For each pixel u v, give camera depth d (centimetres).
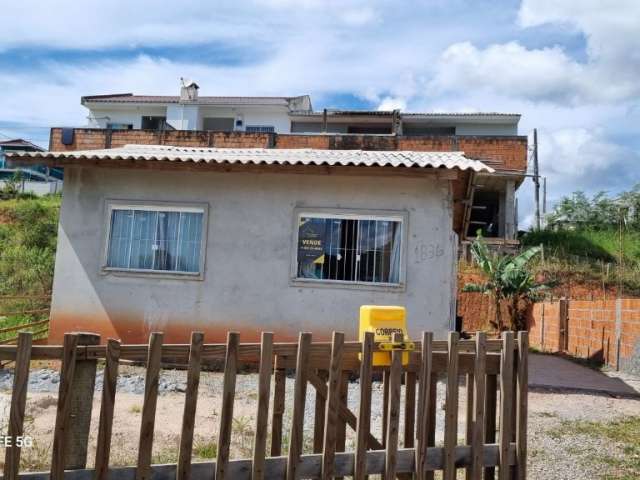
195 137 2636
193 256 911
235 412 627
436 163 847
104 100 3266
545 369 1097
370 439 384
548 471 501
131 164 884
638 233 2592
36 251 2038
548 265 2134
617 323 1119
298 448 337
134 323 903
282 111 3173
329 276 886
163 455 470
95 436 522
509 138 2431
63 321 910
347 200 889
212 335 891
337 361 351
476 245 1825
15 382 281
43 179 3784
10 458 279
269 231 898
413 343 374
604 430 637
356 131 3144
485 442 402
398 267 873
